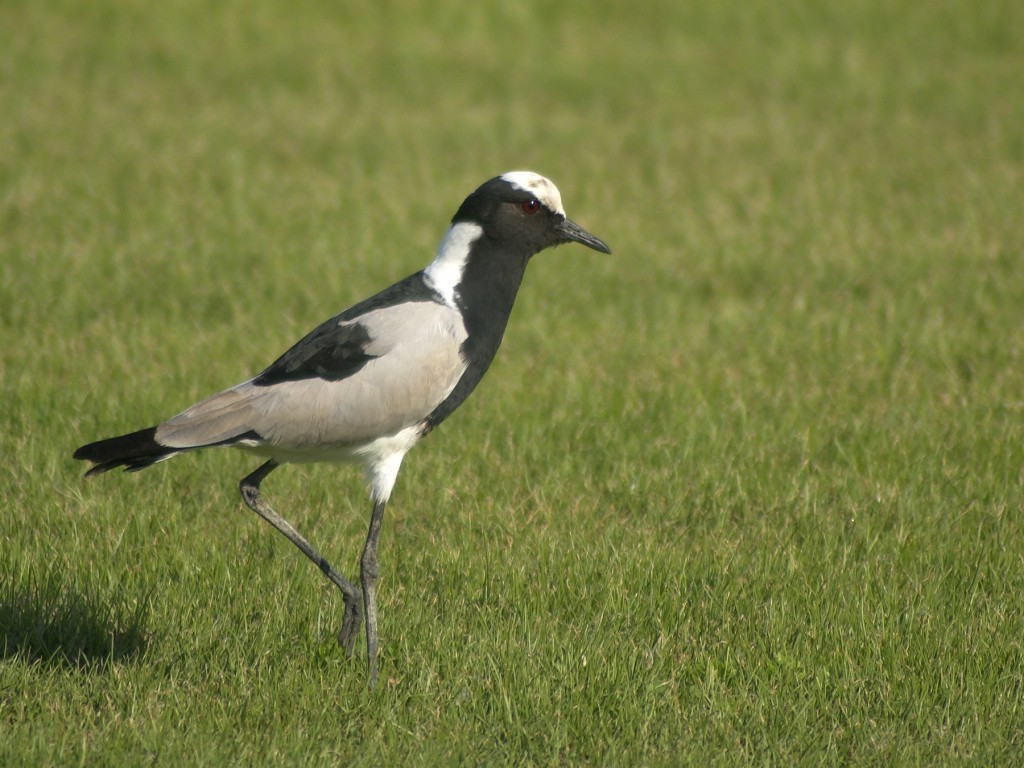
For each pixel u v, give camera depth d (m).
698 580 10.23
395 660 9.12
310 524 11.20
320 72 30.84
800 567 10.28
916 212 20.91
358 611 9.23
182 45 32.22
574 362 14.89
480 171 23.41
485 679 8.81
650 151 25.12
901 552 10.62
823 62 32.78
